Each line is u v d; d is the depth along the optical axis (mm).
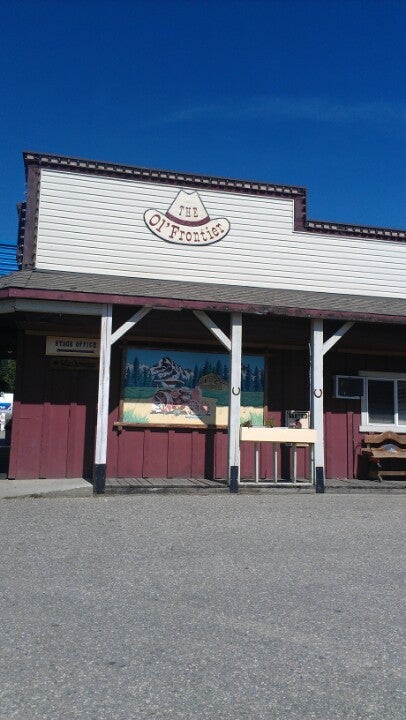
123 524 6965
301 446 11539
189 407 11055
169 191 12023
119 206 11734
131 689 3145
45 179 11484
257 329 10820
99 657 3504
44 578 4922
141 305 9258
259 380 11414
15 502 8266
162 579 4973
